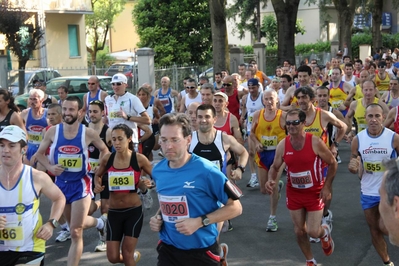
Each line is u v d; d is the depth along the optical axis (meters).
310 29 51.69
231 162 7.21
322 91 8.99
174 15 34.06
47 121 8.88
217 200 4.23
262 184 8.19
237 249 7.16
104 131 7.91
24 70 20.72
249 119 11.41
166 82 14.53
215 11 21.05
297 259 6.77
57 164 6.40
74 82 19.16
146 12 34.56
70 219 6.50
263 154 8.17
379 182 6.12
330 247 6.31
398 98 10.95
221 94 7.75
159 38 34.25
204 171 4.12
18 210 4.60
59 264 6.80
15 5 25.70
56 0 29.86
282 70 19.34
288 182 6.18
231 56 27.94
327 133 7.79
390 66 21.78
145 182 6.14
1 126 7.91
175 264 4.30
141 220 5.94
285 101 11.09
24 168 4.67
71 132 6.45
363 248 7.10
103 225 6.95
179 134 4.07
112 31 58.81
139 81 21.70
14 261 4.67
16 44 23.44
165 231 4.33
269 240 7.51
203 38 34.25
